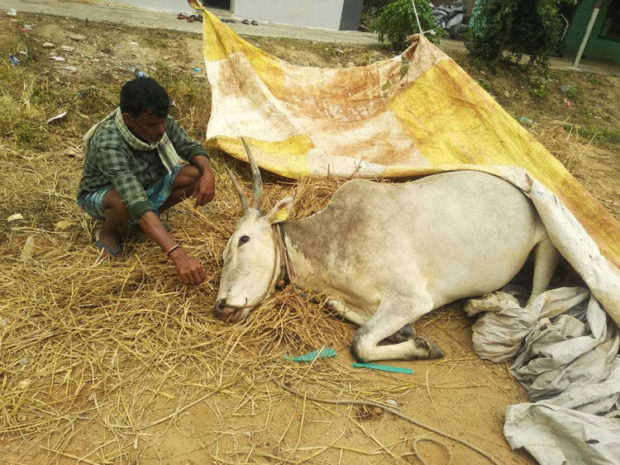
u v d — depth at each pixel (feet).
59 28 22.11
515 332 9.14
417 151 14.42
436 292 9.82
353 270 9.55
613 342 8.94
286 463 7.06
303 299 10.08
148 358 8.57
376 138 15.11
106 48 21.66
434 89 14.85
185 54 23.03
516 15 30.35
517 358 9.23
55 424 7.32
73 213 12.35
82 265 10.55
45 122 15.92
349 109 16.24
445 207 9.84
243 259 9.45
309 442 7.43
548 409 7.47
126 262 10.67
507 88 30.55
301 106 16.20
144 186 10.71
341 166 13.89
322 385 8.47
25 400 7.63
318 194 13.38
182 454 7.07
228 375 8.45
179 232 11.81
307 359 8.92
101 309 9.42
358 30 40.63
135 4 31.19
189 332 9.18
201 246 11.30
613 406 7.93
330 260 9.83
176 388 8.13
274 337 9.29
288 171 13.96
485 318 9.52
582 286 10.75
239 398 8.07
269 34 29.63
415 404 8.29
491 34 30.58
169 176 10.80
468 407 8.35
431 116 14.79
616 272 9.39
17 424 7.27
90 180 10.21
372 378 8.74
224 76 16.11
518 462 7.40
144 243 11.32
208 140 14.66
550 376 8.38
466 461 7.34
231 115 15.61
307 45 28.37
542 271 10.39
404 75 15.90
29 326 8.91
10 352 8.36
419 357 9.24
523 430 7.64
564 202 12.20
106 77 19.33
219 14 33.60
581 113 29.63
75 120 16.56
